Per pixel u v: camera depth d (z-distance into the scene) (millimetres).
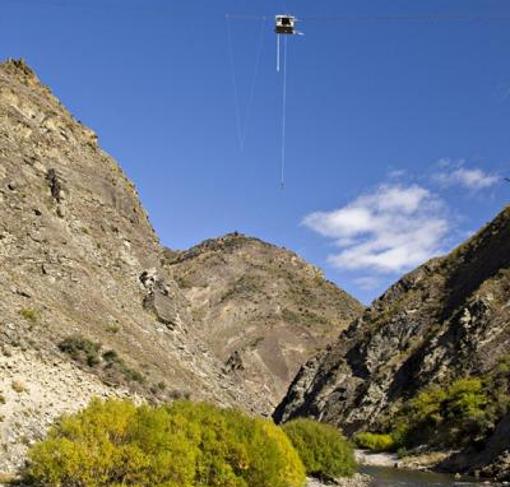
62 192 52281
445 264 130375
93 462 21375
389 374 105688
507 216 120062
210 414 27562
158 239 66500
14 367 27891
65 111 66938
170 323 55125
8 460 22562
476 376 85375
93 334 38906
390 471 61312
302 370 138500
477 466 56812
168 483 22328
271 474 27516
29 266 41250
